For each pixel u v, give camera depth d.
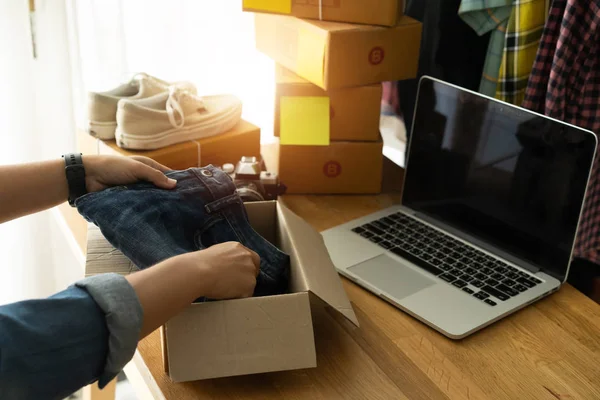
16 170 0.89
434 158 1.22
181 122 1.23
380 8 1.24
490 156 1.13
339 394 0.85
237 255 0.82
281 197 1.37
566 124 1.02
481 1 1.29
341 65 1.24
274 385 0.86
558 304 1.05
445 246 1.16
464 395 0.86
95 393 1.26
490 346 0.95
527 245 1.10
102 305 0.65
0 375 0.57
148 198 0.90
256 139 1.34
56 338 0.61
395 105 1.62
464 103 1.16
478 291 1.04
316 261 0.93
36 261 1.62
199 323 0.80
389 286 1.05
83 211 0.88
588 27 1.19
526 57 1.30
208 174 0.99
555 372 0.91
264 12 1.29
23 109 1.47
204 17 1.53
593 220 1.33
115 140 1.27
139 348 0.92
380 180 1.38
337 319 0.99
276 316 0.81
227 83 1.63
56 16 1.41
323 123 1.31
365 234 1.19
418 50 1.32
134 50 1.50
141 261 0.84
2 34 1.39
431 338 0.96
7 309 0.60
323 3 1.26
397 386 0.87
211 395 0.84
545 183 1.06
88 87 1.49
